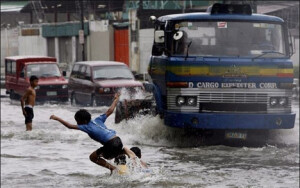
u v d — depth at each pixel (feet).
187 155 83.66
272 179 67.97
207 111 87.15
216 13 88.99
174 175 68.44
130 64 263.29
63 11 333.21
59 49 316.40
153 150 87.51
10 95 190.90
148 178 65.41
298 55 251.39
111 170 65.51
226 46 88.12
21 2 385.29
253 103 87.66
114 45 277.03
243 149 88.17
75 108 156.15
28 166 76.59
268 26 89.40
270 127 87.61
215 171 72.28
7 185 64.64
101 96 151.74
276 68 88.02
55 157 82.99
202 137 92.73
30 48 335.67
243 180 67.10
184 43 87.76
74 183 64.80
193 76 86.74
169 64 87.51
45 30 322.55
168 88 87.86
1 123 127.44
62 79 175.11
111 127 102.17
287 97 88.84
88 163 78.07
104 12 315.58
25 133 106.42
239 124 86.94
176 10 266.36
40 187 63.31
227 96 87.15
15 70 184.14
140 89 105.50
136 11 259.39
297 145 92.32
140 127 96.22
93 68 157.48
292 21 251.80
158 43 90.63
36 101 170.30
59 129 112.06
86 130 63.31
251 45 88.58
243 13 89.61
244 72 87.25
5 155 84.99
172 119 87.25
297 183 65.72
